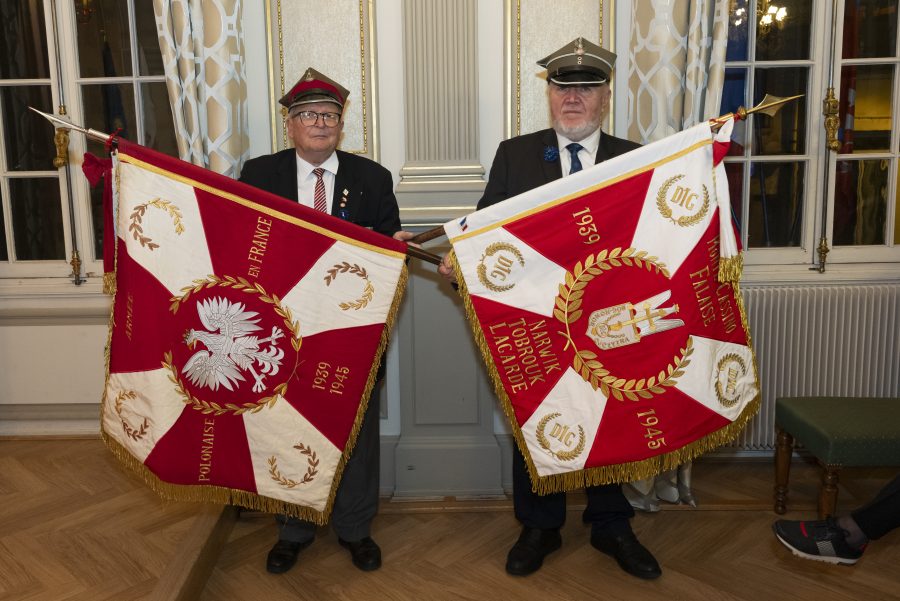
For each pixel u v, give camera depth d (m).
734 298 2.01
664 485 2.81
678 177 2.00
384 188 2.39
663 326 2.00
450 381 2.93
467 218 2.05
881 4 3.05
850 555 2.17
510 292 2.05
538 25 2.84
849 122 3.12
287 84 2.89
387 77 2.89
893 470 3.11
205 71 2.73
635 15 2.75
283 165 2.31
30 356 3.34
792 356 3.09
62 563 2.32
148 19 3.12
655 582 2.31
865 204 3.19
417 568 2.42
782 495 2.74
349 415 2.13
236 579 2.36
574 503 2.86
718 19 2.69
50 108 3.27
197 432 2.05
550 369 2.05
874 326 3.07
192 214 2.02
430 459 2.93
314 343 2.09
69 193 3.26
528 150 2.32
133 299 1.98
